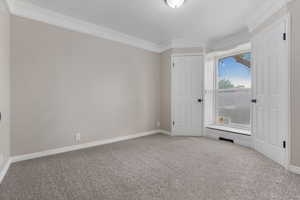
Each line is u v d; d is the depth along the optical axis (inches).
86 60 110.0
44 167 77.2
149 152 100.0
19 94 84.5
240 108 133.6
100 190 57.9
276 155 83.4
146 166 79.1
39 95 91.0
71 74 103.1
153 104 155.2
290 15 73.1
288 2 74.0
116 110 127.3
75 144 105.3
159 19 104.3
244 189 58.1
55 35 96.3
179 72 146.0
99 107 117.1
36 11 88.6
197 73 143.6
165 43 150.1
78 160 86.6
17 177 67.2
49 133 94.7
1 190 57.6
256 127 101.8
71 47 103.0
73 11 94.0
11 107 82.2
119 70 129.0
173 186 60.6
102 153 98.1
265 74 92.1
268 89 89.8
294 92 72.2
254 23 100.5
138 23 109.9
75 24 103.9
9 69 80.6
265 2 84.6
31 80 88.2
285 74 76.0
